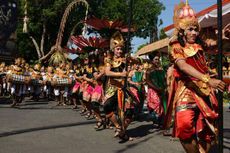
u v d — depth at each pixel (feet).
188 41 12.42
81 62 33.91
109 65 21.72
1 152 18.02
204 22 19.49
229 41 13.83
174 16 12.82
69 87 49.78
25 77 43.19
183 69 11.79
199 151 11.97
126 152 18.72
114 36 22.02
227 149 19.40
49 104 50.21
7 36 61.11
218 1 10.82
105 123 26.76
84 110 36.68
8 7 60.64
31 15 114.73
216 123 11.82
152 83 27.63
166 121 12.96
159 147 20.20
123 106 21.67
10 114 34.35
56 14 111.86
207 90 11.85
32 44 123.85
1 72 58.59
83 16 114.93
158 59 28.14
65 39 118.21
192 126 11.66
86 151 18.71
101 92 26.53
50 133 23.98
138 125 28.99
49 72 58.49
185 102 11.89
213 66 15.52
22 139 21.63
